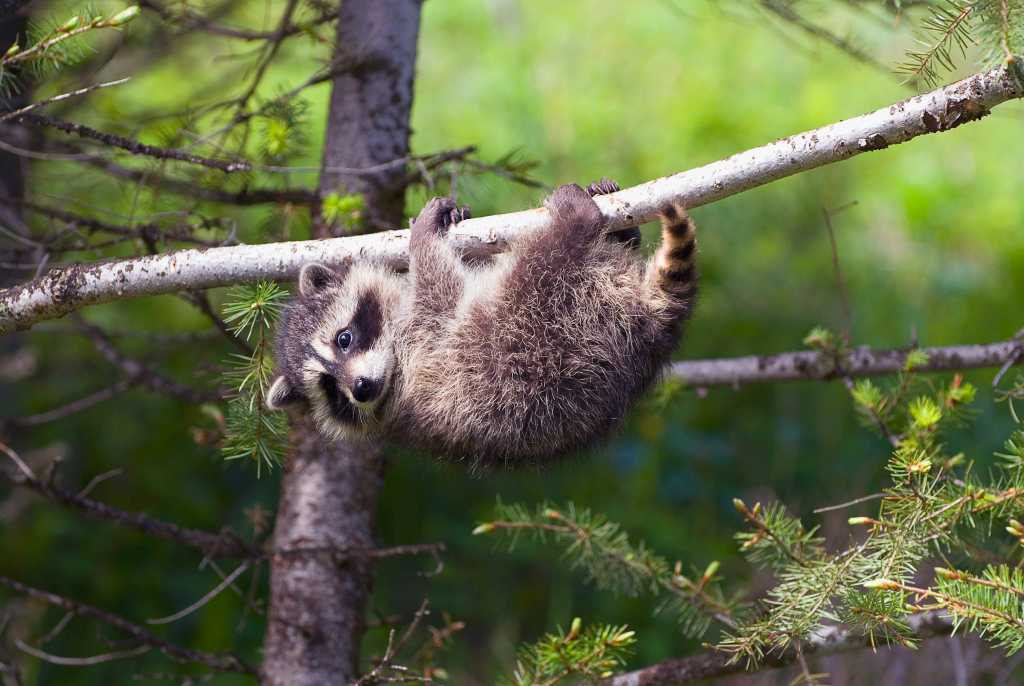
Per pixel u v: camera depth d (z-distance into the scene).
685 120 18.52
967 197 17.80
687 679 8.16
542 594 13.25
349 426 8.55
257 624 12.80
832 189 17.77
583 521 8.54
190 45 11.16
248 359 7.47
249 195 9.20
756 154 6.66
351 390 8.09
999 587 6.24
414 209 10.35
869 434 13.92
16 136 9.74
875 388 8.77
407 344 8.16
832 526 12.35
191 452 13.88
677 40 20.50
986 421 13.08
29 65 7.23
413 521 13.83
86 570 12.83
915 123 6.17
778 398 14.78
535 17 21.27
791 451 14.08
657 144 18.06
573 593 13.21
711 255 16.58
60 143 9.70
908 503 6.73
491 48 20.27
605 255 7.51
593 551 8.34
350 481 9.25
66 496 8.84
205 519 13.43
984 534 7.70
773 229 17.23
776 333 15.45
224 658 9.15
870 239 17.17
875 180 18.22
